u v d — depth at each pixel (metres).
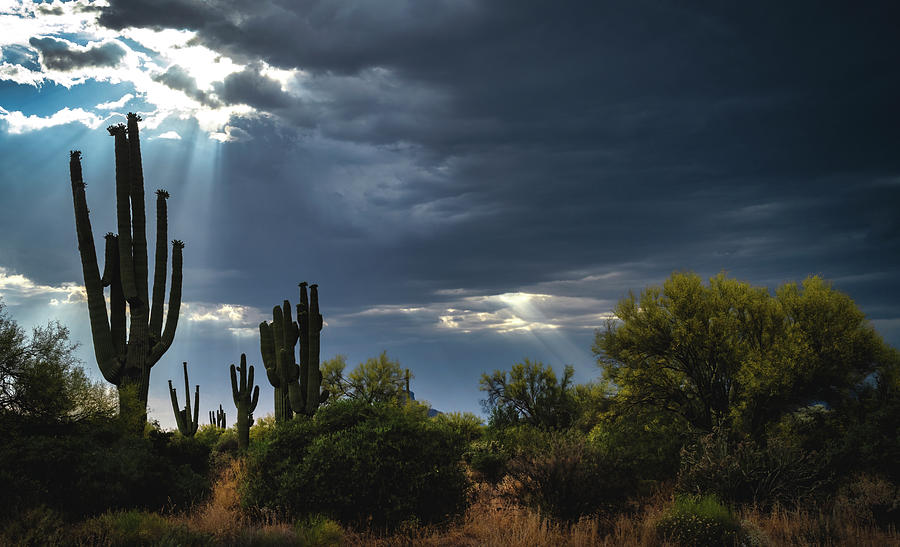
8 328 13.50
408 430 10.11
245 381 25.03
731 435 15.39
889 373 17.77
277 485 10.21
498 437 17.44
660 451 13.96
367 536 9.01
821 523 8.95
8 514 8.38
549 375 31.92
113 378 17.05
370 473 9.38
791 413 18.20
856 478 11.28
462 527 9.71
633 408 20.44
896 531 9.22
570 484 9.89
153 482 10.97
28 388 12.98
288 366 20.64
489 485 12.99
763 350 19.69
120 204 17.91
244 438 24.41
